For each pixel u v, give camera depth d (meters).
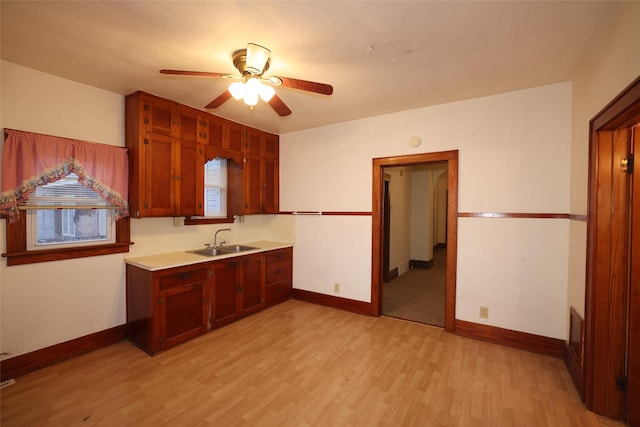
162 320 2.72
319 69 2.38
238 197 3.89
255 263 3.69
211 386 2.21
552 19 1.73
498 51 2.10
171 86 2.71
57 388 2.17
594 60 2.03
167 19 1.75
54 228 2.55
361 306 3.70
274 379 2.31
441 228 9.60
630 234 1.84
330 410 1.97
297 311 3.79
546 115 2.68
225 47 2.06
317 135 4.05
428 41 1.98
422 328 3.27
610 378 1.90
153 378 2.31
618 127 1.85
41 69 2.40
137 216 2.82
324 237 4.00
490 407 2.00
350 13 1.69
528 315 2.77
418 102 3.11
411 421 1.87
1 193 2.23
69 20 1.76
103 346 2.81
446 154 3.13
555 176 2.65
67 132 2.58
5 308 2.28
